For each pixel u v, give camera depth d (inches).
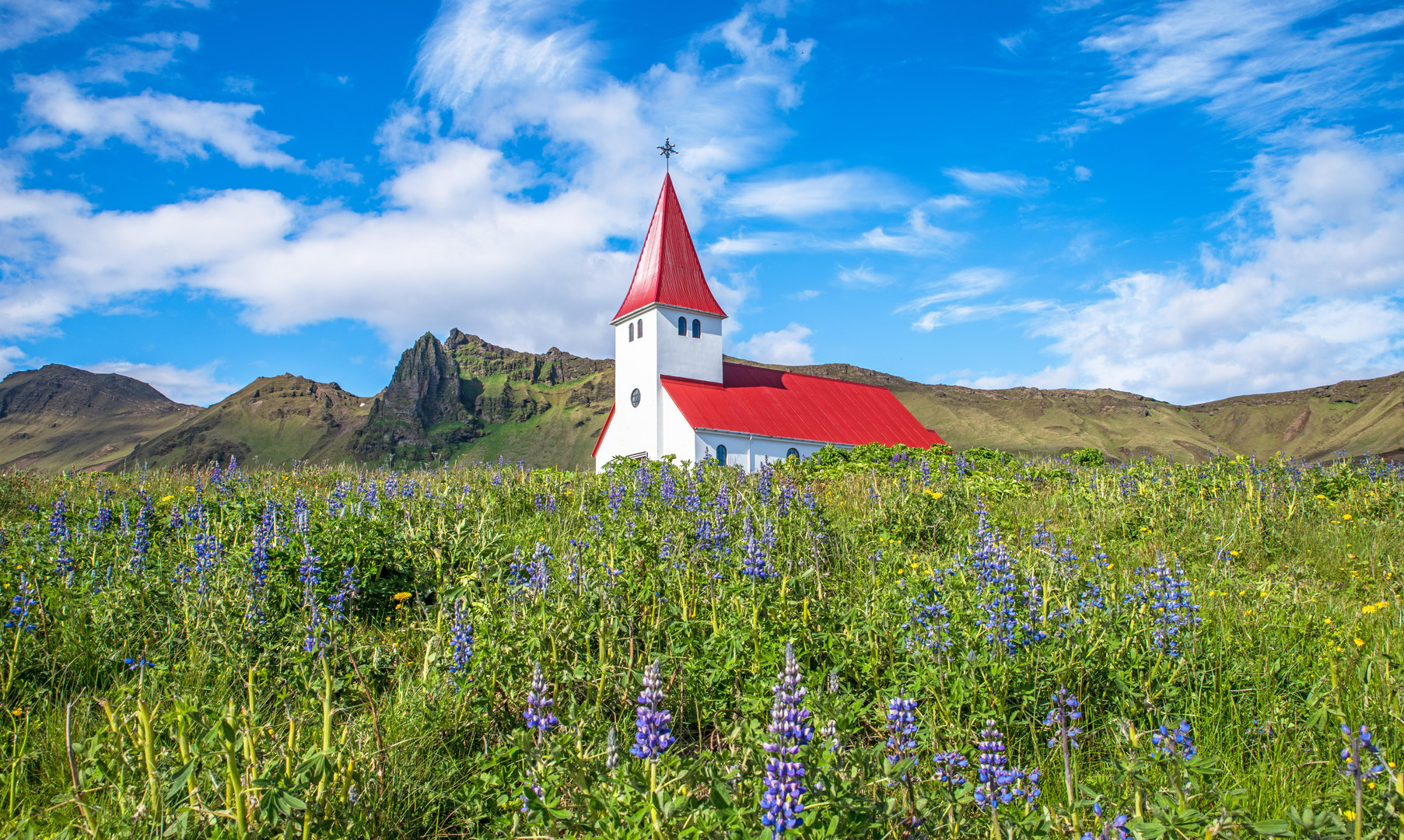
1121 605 235.8
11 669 199.3
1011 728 188.7
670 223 1939.0
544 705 155.8
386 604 285.0
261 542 269.9
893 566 312.8
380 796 154.5
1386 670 208.1
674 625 228.8
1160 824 125.0
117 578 266.4
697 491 484.1
